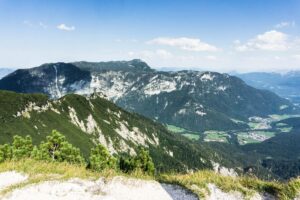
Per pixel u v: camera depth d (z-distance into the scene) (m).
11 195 19.11
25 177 23.22
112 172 22.56
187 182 21.30
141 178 21.95
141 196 19.41
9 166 25.48
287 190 18.61
